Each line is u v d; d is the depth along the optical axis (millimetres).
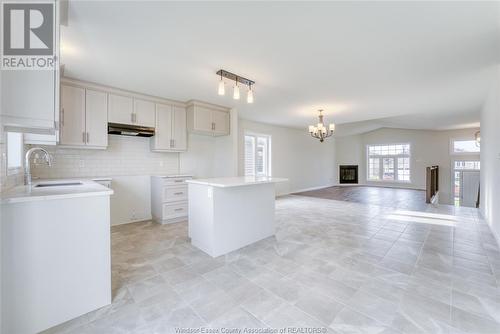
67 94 3186
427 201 6059
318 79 3182
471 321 1545
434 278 2129
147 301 1795
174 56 2506
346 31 2035
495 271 2262
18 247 1435
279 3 1676
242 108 4941
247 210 3012
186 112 4500
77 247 1632
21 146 2396
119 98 3662
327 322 1549
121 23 1911
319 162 9688
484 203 4516
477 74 3021
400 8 1727
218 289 1962
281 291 1927
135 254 2707
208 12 1777
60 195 1545
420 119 6496
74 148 3514
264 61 2625
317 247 2928
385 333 1442
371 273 2232
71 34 2068
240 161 6266
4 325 1406
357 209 5301
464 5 1683
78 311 1634
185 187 4242
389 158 10180
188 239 3227
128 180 4066
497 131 3166
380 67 2793
